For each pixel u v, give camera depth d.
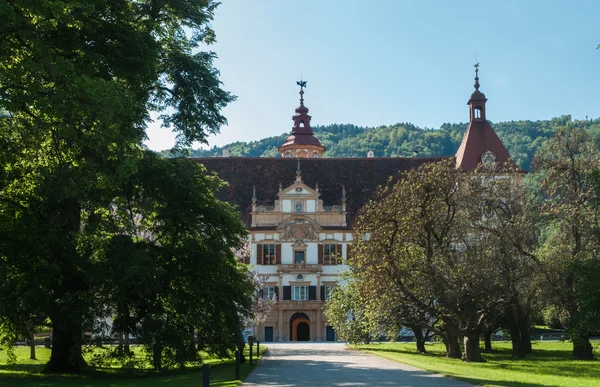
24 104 30.00
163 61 44.69
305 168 110.62
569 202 58.12
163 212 42.81
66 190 32.84
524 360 54.19
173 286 42.66
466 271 49.53
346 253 102.19
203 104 45.94
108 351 42.22
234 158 111.38
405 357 52.50
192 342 41.72
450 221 50.97
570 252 56.19
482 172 57.09
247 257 102.06
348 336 72.31
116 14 36.66
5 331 40.91
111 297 39.72
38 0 28.72
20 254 35.66
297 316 102.12
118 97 31.00
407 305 52.62
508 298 50.88
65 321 38.22
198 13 44.94
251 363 43.66
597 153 58.88
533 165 60.19
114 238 40.53
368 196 107.25
